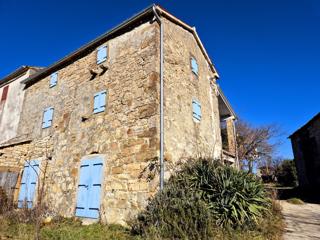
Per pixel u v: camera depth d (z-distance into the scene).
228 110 14.34
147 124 6.73
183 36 9.32
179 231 4.53
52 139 9.43
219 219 5.13
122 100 7.58
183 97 8.22
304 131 16.28
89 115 8.38
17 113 12.52
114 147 7.21
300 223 6.29
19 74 13.98
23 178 9.79
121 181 6.71
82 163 7.88
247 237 4.71
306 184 15.88
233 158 12.63
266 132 21.27
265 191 6.56
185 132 7.79
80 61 9.92
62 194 8.07
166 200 5.31
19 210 7.11
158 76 7.21
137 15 8.04
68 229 5.61
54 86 10.66
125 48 8.30
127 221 5.83
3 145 11.23
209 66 11.65
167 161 6.54
